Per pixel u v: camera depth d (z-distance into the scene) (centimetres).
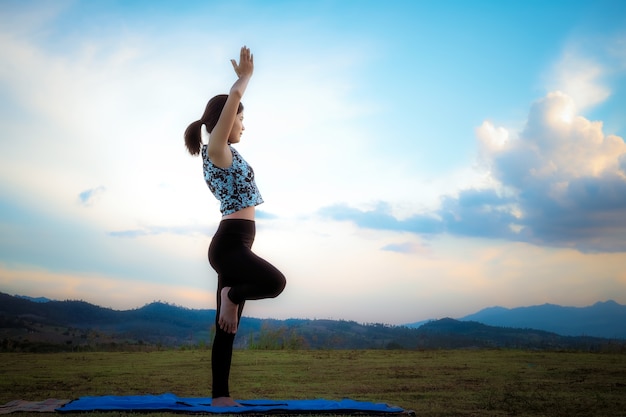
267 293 311
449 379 586
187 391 505
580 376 605
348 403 353
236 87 314
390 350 1007
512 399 430
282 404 345
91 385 544
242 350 1034
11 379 593
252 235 325
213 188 329
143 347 1068
